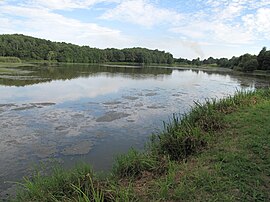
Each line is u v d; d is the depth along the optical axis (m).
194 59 139.12
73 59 89.81
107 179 5.82
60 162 8.73
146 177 6.23
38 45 91.12
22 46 84.12
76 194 5.16
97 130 12.43
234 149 6.89
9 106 16.69
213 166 5.98
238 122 9.51
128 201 4.62
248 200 4.55
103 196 4.73
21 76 33.72
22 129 12.14
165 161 6.64
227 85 34.22
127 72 53.56
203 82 38.53
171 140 7.59
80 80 33.84
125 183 6.05
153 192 5.18
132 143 10.66
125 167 6.67
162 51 131.88
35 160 8.85
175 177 5.76
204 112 10.08
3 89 23.22
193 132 7.79
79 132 12.07
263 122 9.16
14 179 7.44
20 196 5.80
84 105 18.20
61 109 16.62
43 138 11.09
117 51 108.25
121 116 15.29
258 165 5.76
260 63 71.44
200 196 4.82
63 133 11.85
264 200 4.52
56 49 90.62
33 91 23.02
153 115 15.68
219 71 78.44
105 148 10.10
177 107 18.23
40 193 5.36
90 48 108.75
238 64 84.31
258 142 7.13
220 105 12.17
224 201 4.56
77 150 9.87
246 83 37.28
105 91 25.22
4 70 40.50
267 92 16.47
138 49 126.25
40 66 59.12
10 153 9.34
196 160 6.67
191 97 22.92
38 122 13.41
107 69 61.69
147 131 12.37
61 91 23.83
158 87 30.02
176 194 4.91
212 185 5.09
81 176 5.68
